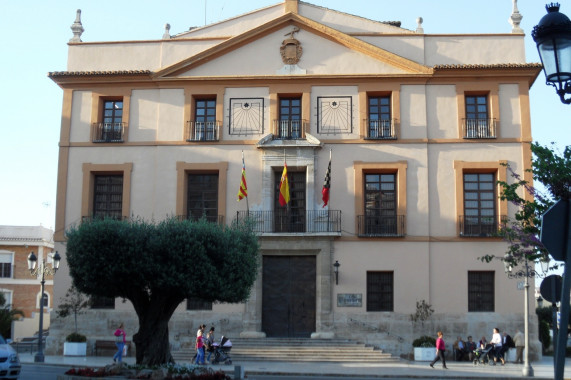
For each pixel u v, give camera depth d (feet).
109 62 105.60
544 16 23.24
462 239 97.40
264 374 72.13
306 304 97.60
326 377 71.00
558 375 20.45
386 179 101.14
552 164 59.36
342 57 102.58
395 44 102.94
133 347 96.73
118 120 105.19
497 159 99.25
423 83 101.55
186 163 101.81
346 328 95.35
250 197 100.22
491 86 100.58
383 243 97.86
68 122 104.22
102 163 102.94
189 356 89.45
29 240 178.81
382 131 100.94
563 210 21.36
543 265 61.67
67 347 95.76
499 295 95.61
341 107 101.60
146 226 59.88
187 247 57.88
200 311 96.99
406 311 95.76
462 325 95.14
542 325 118.42
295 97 103.50
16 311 147.02
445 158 99.76
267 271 98.84
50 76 104.22
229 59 103.60
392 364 86.43
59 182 102.73
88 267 56.90
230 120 102.53
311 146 99.76
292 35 103.24
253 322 95.76
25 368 76.54
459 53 102.22
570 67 22.76
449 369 80.18
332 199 99.60
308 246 97.19
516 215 62.95
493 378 69.87
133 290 59.93
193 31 105.60
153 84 104.27
